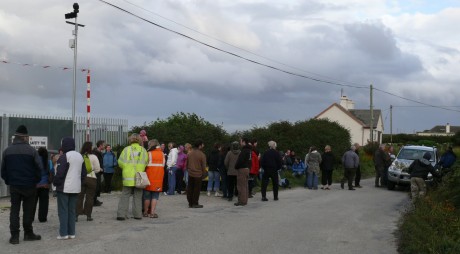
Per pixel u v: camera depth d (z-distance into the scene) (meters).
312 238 10.48
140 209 12.59
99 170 12.34
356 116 68.69
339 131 35.31
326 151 22.94
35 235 9.84
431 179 19.83
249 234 10.66
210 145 25.09
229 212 14.12
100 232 10.70
